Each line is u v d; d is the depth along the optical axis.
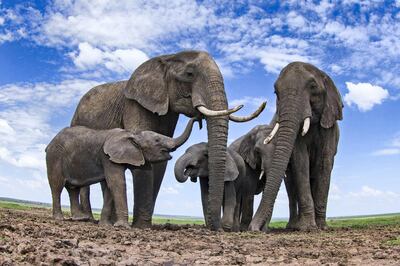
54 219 15.35
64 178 15.43
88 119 16.89
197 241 11.33
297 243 11.45
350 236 13.40
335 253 9.57
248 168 17.83
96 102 17.02
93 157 14.68
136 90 15.84
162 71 15.91
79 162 14.93
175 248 9.82
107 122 16.53
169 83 15.73
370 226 17.94
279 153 15.70
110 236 11.16
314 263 8.50
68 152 15.15
